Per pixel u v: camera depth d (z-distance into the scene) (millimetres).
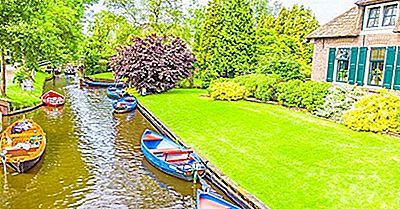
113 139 18500
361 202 9867
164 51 31094
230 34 31578
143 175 13617
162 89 30891
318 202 10031
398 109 15156
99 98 33188
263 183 11422
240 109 21609
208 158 14156
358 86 19984
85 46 53219
